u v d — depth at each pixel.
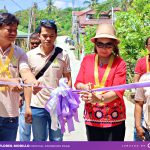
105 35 3.36
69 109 3.07
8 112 3.32
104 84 3.43
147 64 4.64
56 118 3.10
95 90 3.19
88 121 3.53
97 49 3.45
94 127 3.50
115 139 3.48
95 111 3.47
